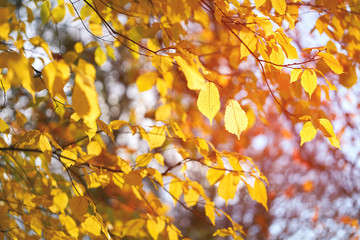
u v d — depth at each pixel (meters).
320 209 4.53
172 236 1.51
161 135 1.46
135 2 1.67
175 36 1.62
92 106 0.97
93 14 1.64
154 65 1.22
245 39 1.28
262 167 4.87
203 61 1.70
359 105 2.15
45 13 1.69
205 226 4.91
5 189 1.56
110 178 1.42
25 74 1.04
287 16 1.23
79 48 1.76
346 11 1.53
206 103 1.19
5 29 1.04
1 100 1.84
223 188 1.45
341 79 1.60
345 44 1.62
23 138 1.31
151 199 1.53
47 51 1.19
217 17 1.26
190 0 1.31
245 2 1.44
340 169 3.80
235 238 1.52
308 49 1.26
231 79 1.81
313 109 1.69
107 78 3.94
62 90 1.10
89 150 1.53
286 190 5.04
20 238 1.50
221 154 1.45
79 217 1.31
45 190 1.67
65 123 2.04
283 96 1.70
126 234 1.55
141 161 1.47
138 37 1.67
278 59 1.27
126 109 3.89
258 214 5.64
